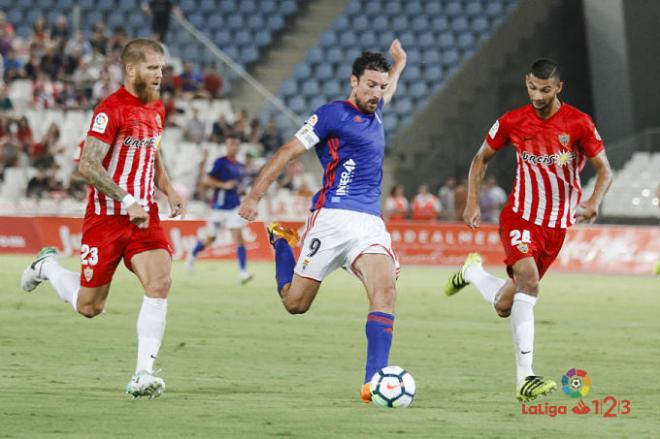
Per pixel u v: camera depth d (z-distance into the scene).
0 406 22.94
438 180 102.12
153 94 25.47
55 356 31.27
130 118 25.16
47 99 95.56
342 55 115.56
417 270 81.62
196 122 94.50
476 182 28.97
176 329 39.28
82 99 96.81
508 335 40.25
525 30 108.44
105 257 25.77
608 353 35.72
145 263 25.41
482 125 104.94
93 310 27.16
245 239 86.06
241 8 118.25
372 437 20.55
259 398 24.86
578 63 109.75
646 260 84.44
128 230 25.61
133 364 30.08
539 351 35.84
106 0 114.31
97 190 25.48
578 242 85.38
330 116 24.98
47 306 46.38
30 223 83.69
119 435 20.22
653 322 47.25
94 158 24.78
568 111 27.52
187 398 24.62
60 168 86.88
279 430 21.00
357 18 118.19
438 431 21.31
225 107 99.50
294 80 113.12
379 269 24.86
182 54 100.56
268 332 39.06
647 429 21.98
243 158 93.06
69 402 23.66
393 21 118.38
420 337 38.97
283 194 90.62
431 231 87.12
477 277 31.41
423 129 103.00
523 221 27.92
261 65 115.06
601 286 69.75
